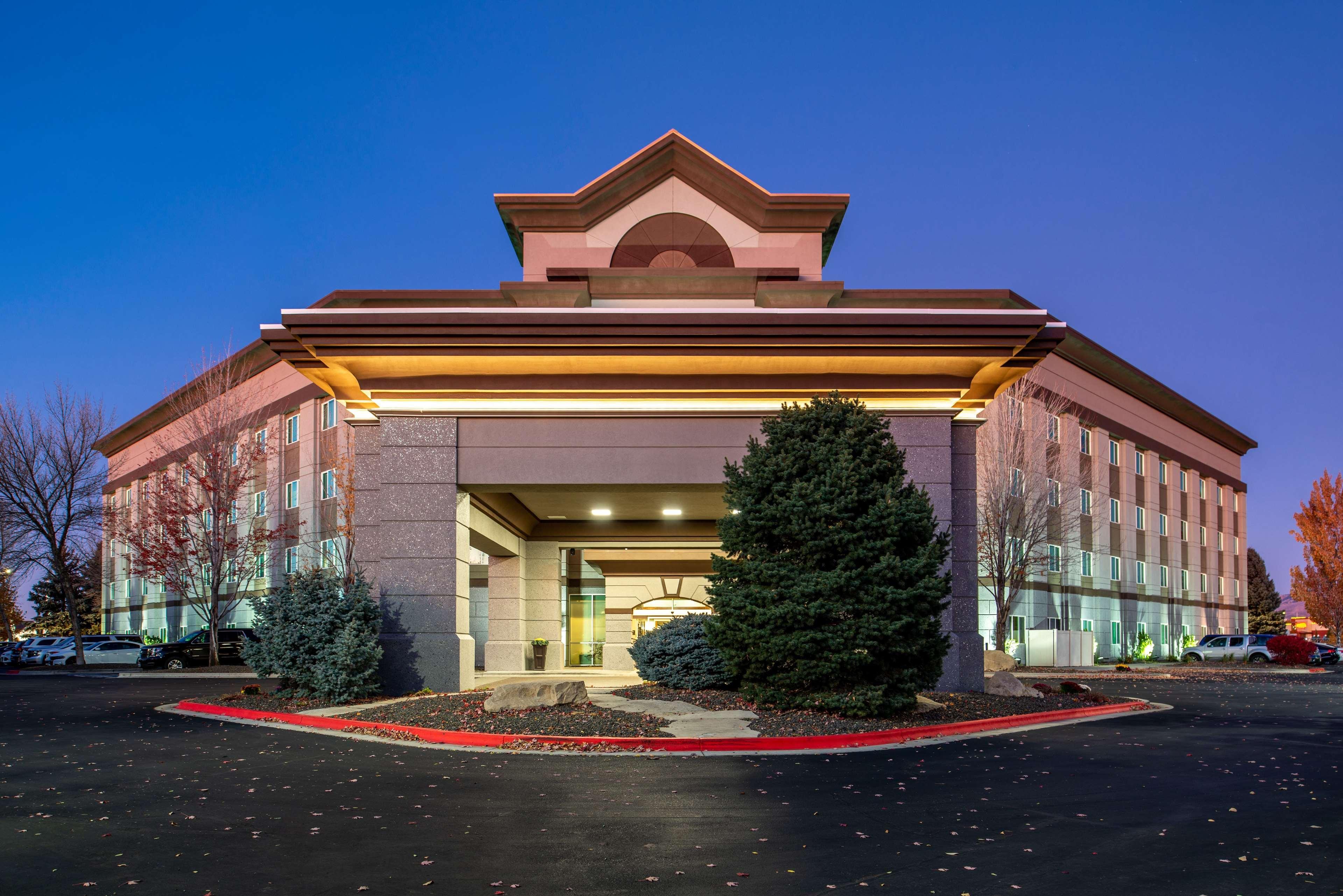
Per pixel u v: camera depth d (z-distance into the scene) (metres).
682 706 17.88
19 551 48.19
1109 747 15.08
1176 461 63.22
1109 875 7.65
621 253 24.19
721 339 20.06
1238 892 7.23
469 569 24.42
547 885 7.32
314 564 44.44
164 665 41.25
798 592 16.88
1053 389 46.69
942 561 17.45
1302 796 11.02
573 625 33.59
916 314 19.95
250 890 7.18
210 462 43.09
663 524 30.58
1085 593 50.91
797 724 16.09
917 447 21.34
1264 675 38.38
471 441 21.45
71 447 46.38
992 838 8.88
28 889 7.22
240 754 14.17
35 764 13.28
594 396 21.38
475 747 14.91
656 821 9.53
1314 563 61.12
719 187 24.11
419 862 7.97
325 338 19.84
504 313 19.77
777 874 7.63
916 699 17.83
